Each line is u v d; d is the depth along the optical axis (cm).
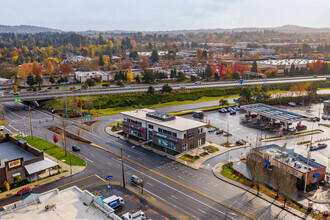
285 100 19338
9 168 8625
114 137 12888
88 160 10394
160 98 19850
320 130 14150
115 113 17000
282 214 7181
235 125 14762
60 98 18338
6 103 18938
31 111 17112
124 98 19038
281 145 11962
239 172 9319
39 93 19062
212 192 8231
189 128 11056
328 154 11188
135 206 7494
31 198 5688
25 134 13050
